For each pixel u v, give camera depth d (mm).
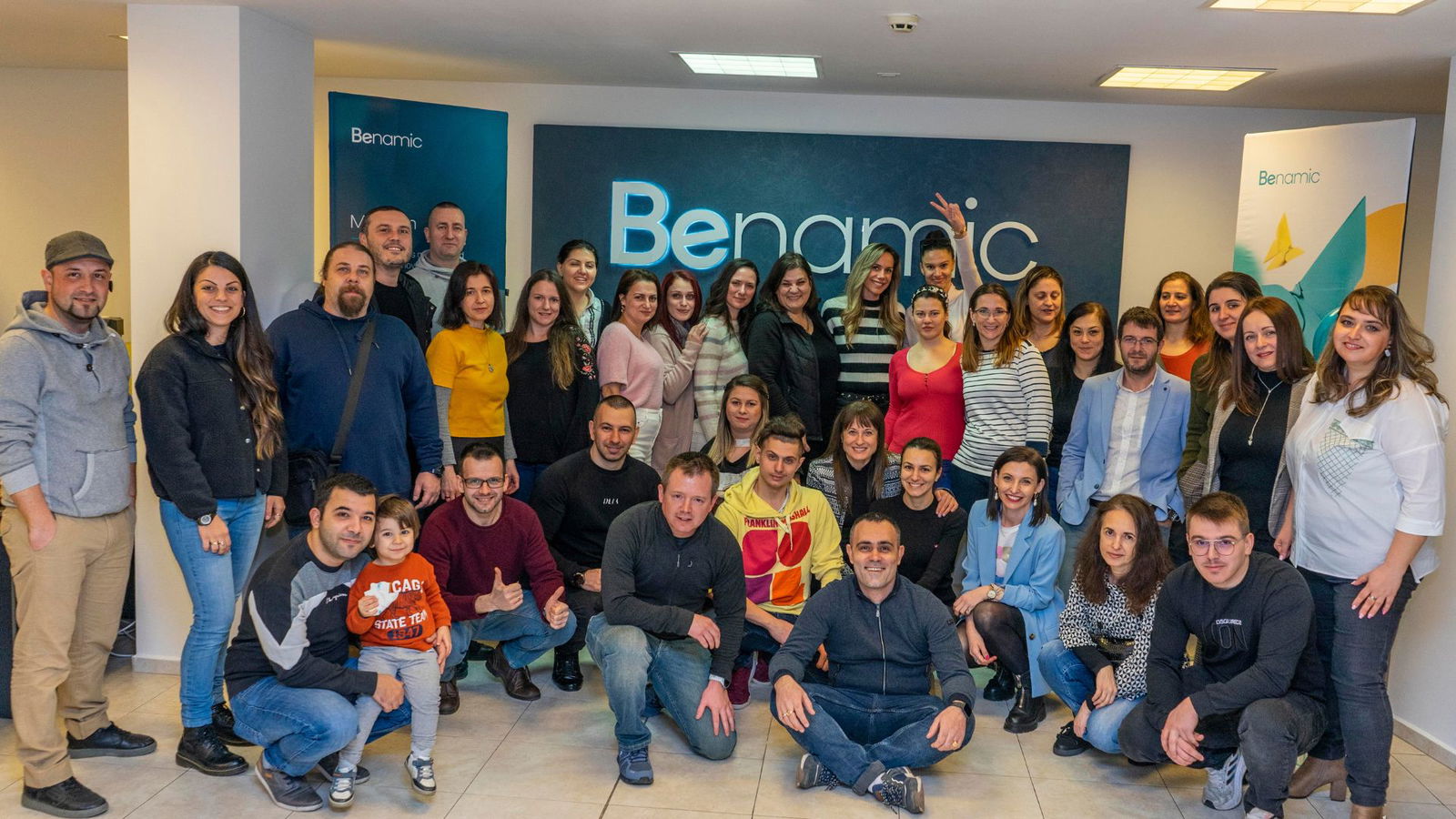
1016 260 6270
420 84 6230
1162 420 4133
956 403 4703
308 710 3064
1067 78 5371
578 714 3975
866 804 3291
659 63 5359
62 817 3092
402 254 4473
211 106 4109
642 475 4289
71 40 5086
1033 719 3922
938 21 4195
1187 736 3137
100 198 6133
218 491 3410
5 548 3391
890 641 3508
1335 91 5402
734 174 6289
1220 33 4207
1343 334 3070
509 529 3945
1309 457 3199
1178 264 6285
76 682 3418
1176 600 3287
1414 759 3768
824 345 5117
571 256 4945
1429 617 3852
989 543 4090
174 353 3318
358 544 3125
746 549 4109
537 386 4566
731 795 3334
